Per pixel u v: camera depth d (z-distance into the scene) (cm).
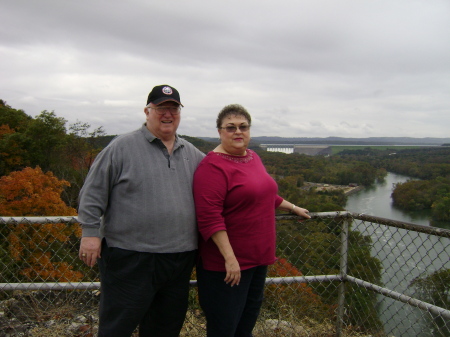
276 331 262
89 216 174
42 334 253
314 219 237
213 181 183
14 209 1530
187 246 185
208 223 180
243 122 188
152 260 178
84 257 173
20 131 3266
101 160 179
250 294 204
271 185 196
